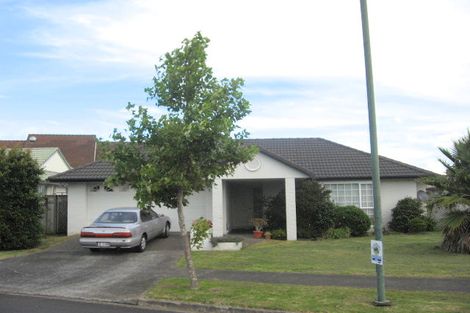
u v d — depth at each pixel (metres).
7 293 11.28
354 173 24.83
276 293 10.12
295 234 20.97
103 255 16.77
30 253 17.47
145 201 10.00
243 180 23.44
